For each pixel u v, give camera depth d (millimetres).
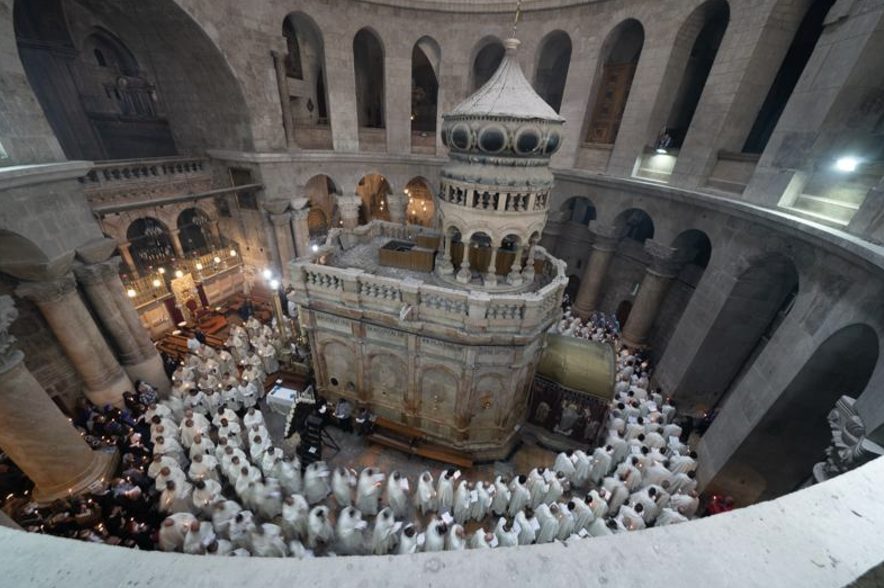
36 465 10055
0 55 9508
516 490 10547
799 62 14430
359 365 12789
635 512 9844
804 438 10055
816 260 9930
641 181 17016
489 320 10523
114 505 10211
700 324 14242
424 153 23859
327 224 30500
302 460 12008
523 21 19719
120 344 13742
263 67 18203
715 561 1609
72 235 11336
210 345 18250
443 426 12797
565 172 20594
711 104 14586
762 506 1898
